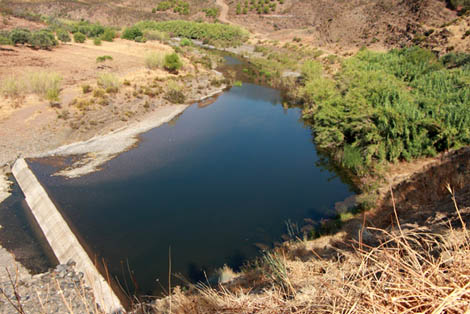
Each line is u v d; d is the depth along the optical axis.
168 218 10.88
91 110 18.88
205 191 12.52
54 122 17.09
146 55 29.77
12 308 6.26
